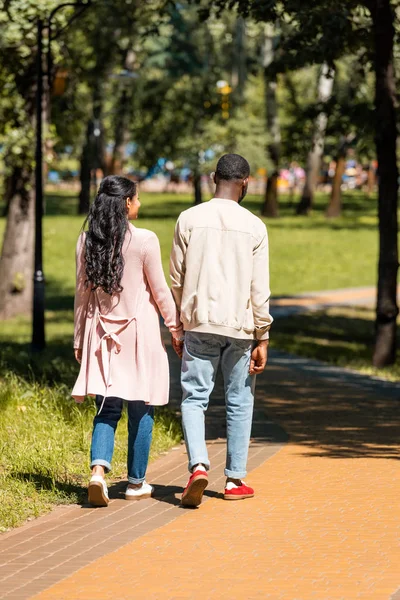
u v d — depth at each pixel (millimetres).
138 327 9539
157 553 8117
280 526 8906
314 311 45688
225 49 88250
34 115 35156
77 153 76812
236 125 72750
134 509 9602
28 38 30188
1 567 7805
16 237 39031
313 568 7652
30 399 14414
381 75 26734
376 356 27875
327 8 23297
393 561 7805
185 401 9789
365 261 63406
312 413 16250
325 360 28500
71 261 61531
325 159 87875
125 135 71750
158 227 70375
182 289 9703
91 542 8453
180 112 73125
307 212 87000
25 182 38531
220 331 9516
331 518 9156
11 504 9625
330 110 29625
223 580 7395
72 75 40312
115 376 9508
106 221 9469
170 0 27219
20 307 39344
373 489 10297
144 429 9898
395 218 27734
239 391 9867
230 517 9242
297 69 25641
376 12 26016
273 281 56406
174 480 10898
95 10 42250
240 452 9898
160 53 88438
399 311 28000
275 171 79938
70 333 34750
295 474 11078
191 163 71875
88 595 7102
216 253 9531
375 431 14195
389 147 27438
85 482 10703
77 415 13352
